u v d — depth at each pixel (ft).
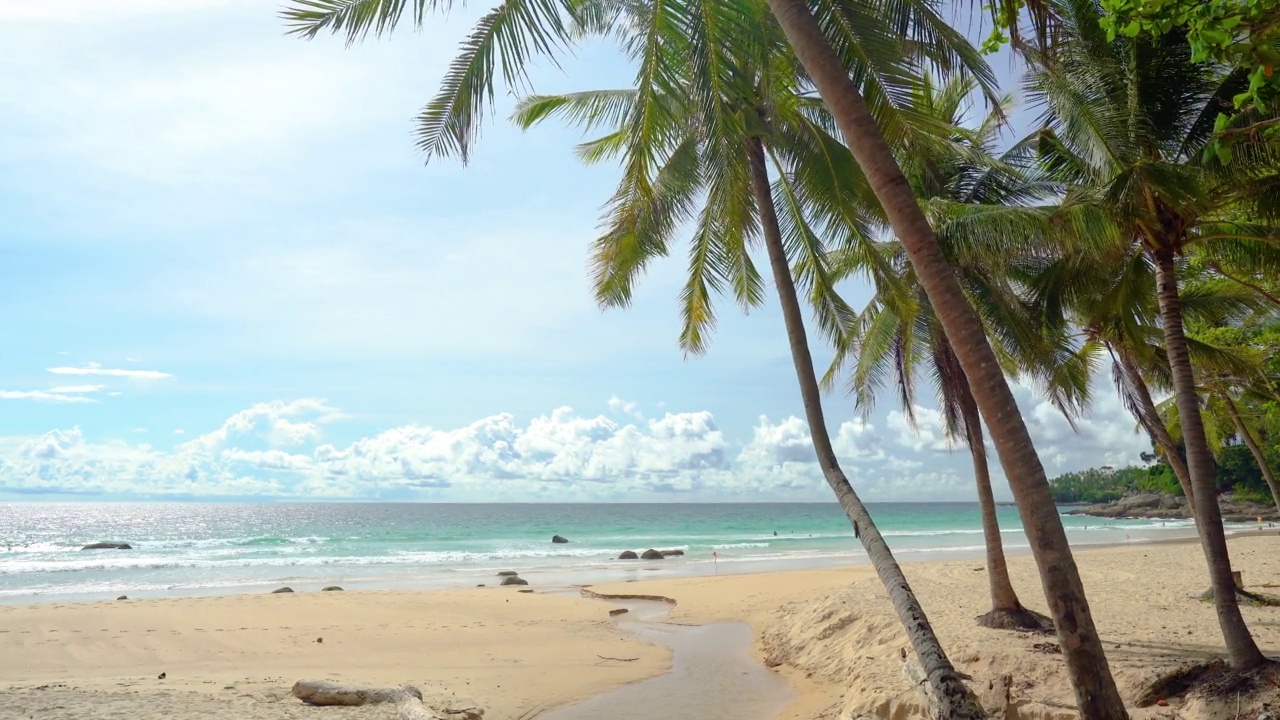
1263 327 55.36
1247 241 32.83
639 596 67.41
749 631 50.11
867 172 16.43
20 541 172.76
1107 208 26.81
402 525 259.60
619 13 26.61
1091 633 14.30
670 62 23.00
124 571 98.63
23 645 40.98
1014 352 36.94
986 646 30.76
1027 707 23.89
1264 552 78.23
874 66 21.81
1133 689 24.53
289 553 133.08
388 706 26.35
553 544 160.76
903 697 26.32
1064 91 28.66
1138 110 27.71
